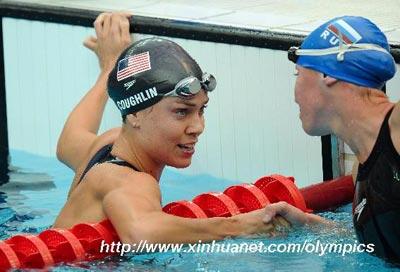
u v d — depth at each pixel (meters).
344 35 6.36
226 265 6.71
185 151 7.41
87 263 6.83
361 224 6.47
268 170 9.84
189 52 10.17
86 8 10.92
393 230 6.22
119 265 6.77
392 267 6.47
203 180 10.33
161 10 10.75
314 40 6.46
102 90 9.52
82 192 7.48
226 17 10.33
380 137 6.13
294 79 9.33
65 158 8.68
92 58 10.76
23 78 11.66
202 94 7.34
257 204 7.70
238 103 9.91
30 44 11.47
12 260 6.75
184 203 7.55
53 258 6.88
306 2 11.25
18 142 11.88
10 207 9.39
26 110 11.70
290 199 7.83
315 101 6.48
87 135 8.71
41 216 9.04
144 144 7.38
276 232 7.24
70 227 7.41
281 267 6.62
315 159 9.47
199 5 11.05
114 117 10.64
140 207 6.94
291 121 9.49
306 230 7.32
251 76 9.71
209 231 7.07
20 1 11.61
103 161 7.57
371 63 6.28
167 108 7.22
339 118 6.42
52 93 11.36
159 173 7.66
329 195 8.60
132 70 7.32
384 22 9.95
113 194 7.09
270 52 9.48
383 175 6.14
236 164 10.07
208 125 10.25
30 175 10.69
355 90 6.29
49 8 11.17
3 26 11.73
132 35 10.30
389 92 8.82
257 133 9.83
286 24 9.88
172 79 7.18
